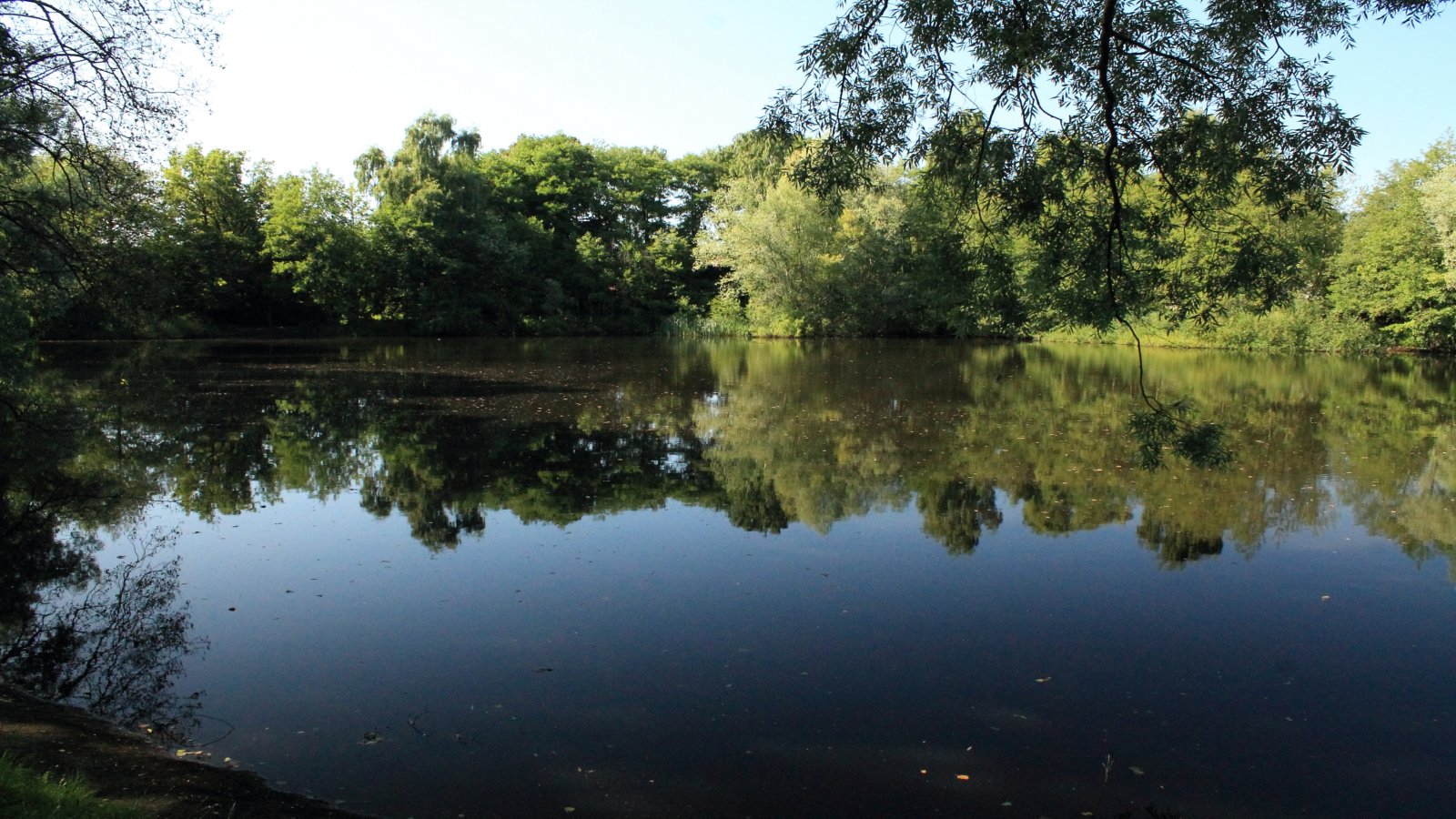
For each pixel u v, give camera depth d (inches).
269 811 165.3
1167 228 300.4
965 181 309.7
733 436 641.0
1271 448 597.3
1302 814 179.2
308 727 209.3
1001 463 540.4
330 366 1170.0
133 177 496.4
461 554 347.6
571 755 197.2
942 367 1230.3
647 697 226.2
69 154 458.3
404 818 170.9
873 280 1902.1
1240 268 286.2
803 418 732.0
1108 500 445.7
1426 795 185.9
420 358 1342.3
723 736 206.7
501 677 237.6
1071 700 227.9
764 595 303.3
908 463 541.6
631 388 952.9
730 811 176.4
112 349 1326.3
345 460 537.3
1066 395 886.4
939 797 182.4
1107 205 308.7
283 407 761.6
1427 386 987.9
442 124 1956.2
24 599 297.0
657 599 298.5
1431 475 509.7
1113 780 190.2
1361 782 191.3
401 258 1877.5
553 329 2128.4
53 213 486.0
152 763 182.7
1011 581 321.1
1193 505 436.1
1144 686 236.1
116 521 394.3
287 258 1865.2
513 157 2345.0
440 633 267.1
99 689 230.2
